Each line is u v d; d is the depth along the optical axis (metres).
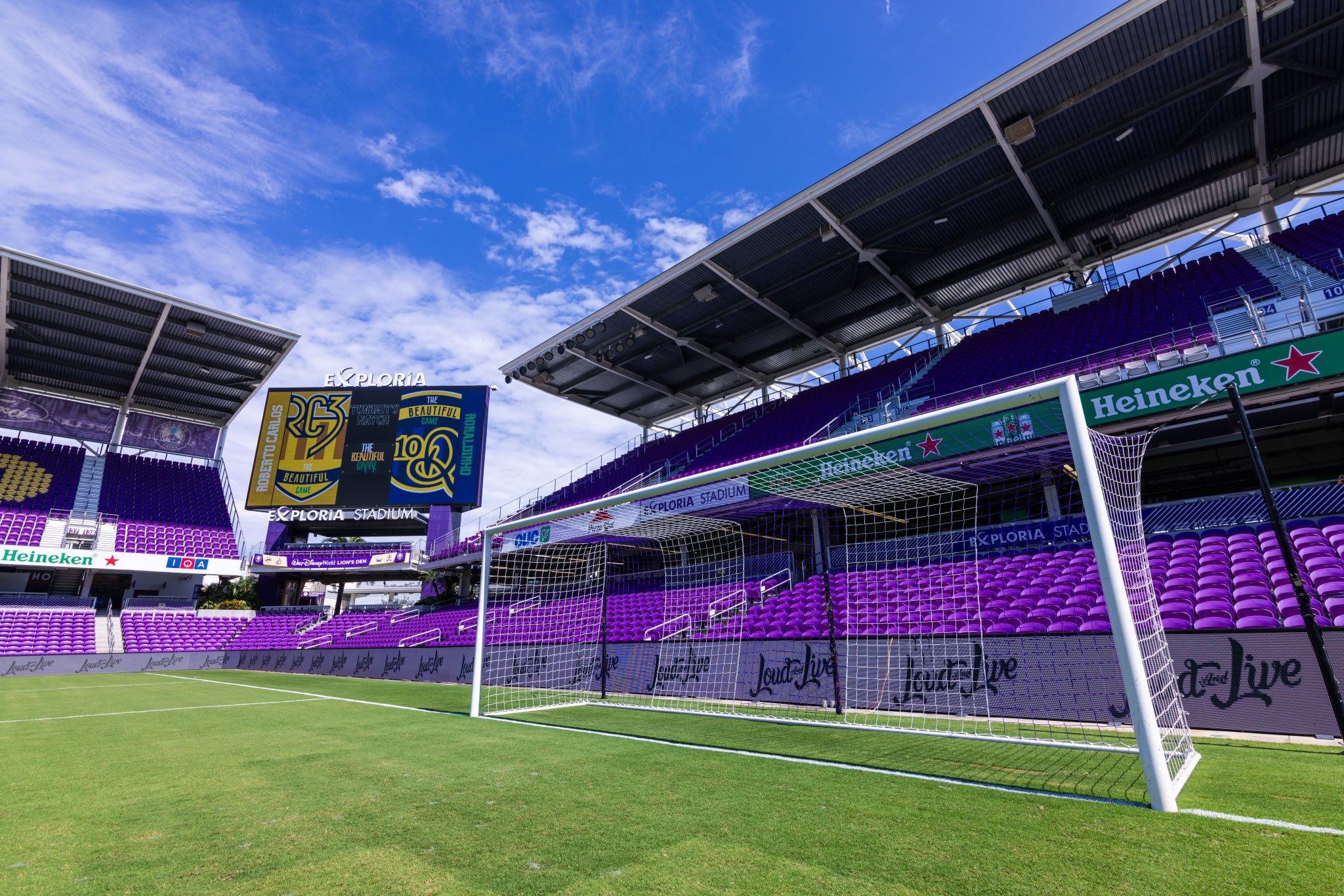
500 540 13.21
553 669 13.16
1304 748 5.03
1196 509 9.62
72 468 27.11
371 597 49.19
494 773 4.78
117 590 26.86
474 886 2.60
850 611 10.52
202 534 28.20
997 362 15.63
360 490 23.59
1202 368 8.88
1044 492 11.42
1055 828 3.19
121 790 4.43
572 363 23.09
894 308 19.31
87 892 2.61
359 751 5.83
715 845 3.04
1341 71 11.11
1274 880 2.45
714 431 24.02
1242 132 12.73
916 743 5.88
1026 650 7.45
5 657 19.83
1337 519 8.15
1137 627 5.25
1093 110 11.91
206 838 3.30
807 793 4.04
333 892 2.56
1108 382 10.56
